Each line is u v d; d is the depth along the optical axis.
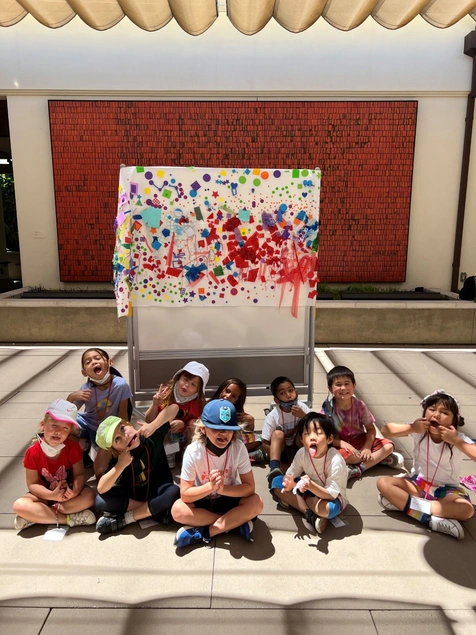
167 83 6.93
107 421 2.40
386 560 2.23
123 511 2.49
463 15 4.21
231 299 3.68
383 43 6.88
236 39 6.84
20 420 3.87
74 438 2.57
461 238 7.36
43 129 7.11
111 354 6.00
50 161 7.21
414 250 7.46
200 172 3.48
